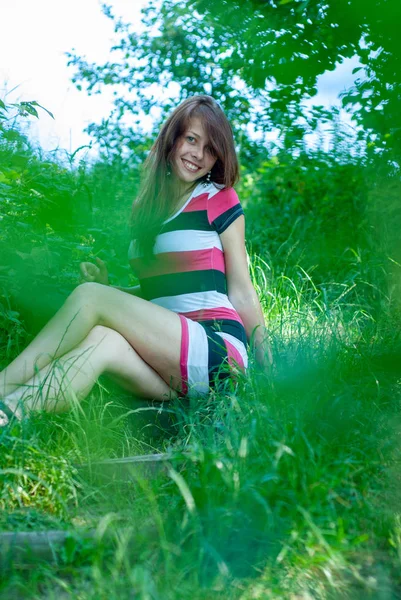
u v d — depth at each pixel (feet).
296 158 23.08
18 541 6.48
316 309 15.58
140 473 7.72
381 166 20.16
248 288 10.77
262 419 8.25
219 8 17.28
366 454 7.88
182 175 10.38
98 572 5.91
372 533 6.77
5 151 13.96
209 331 10.00
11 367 8.85
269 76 15.25
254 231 21.30
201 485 7.04
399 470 7.82
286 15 13.87
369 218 19.34
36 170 14.49
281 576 6.13
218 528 6.57
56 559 6.34
